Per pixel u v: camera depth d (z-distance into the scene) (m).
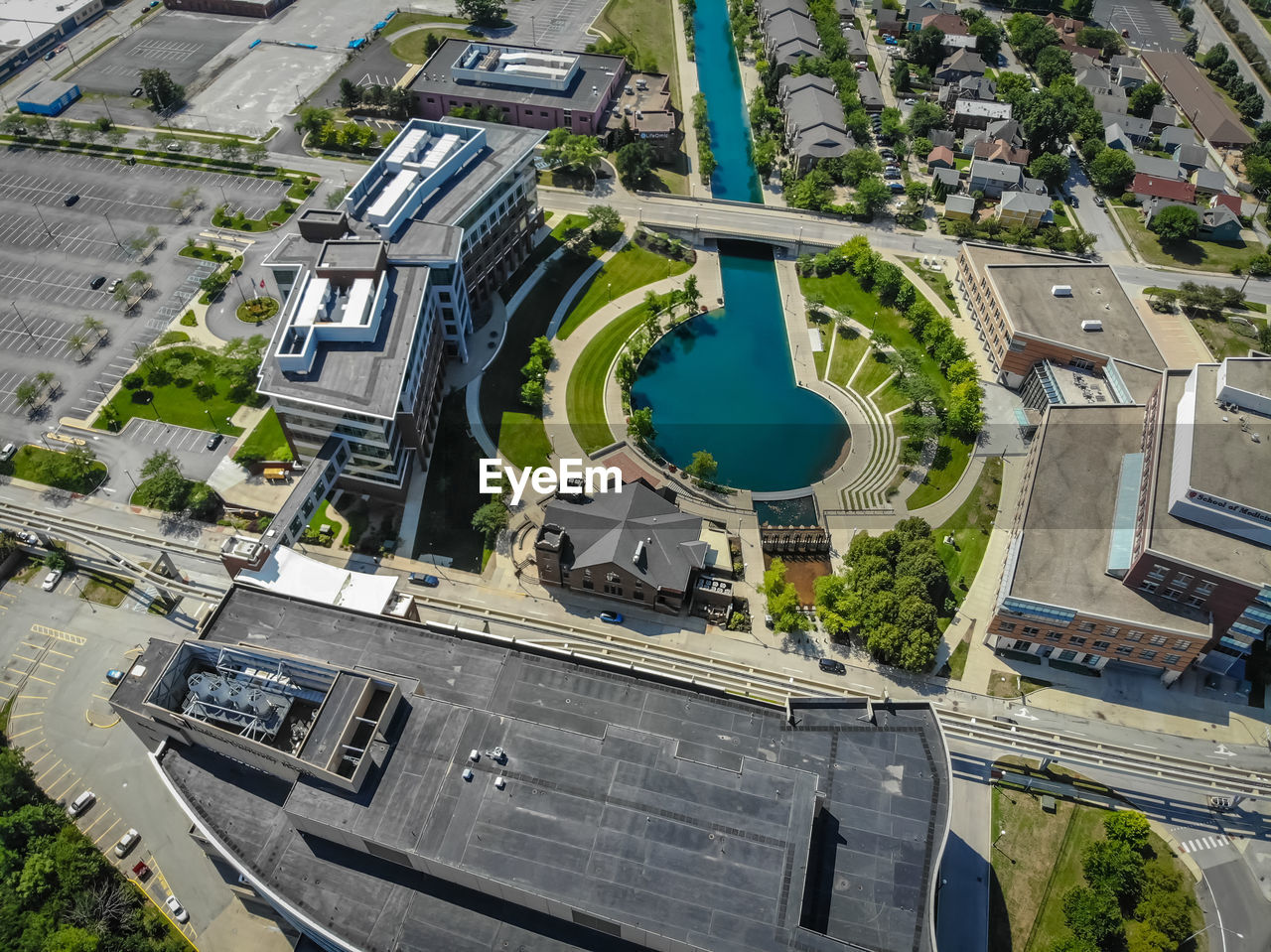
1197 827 126.75
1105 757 131.75
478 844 96.62
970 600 154.88
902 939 92.69
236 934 114.81
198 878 119.69
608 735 105.75
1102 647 142.50
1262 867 123.12
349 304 163.12
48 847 117.75
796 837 96.75
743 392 194.50
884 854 98.25
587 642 144.88
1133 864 117.19
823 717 108.44
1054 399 177.75
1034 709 141.00
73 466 165.50
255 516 163.00
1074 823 126.38
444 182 194.75
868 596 146.00
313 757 100.00
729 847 96.12
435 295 178.75
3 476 169.12
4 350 191.88
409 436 163.88
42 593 151.75
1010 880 120.56
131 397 184.12
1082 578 143.38
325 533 161.00
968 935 115.00
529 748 104.25
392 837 97.12
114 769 130.50
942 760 105.00
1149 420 160.75
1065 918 115.19
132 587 153.12
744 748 105.19
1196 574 134.12
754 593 154.62
